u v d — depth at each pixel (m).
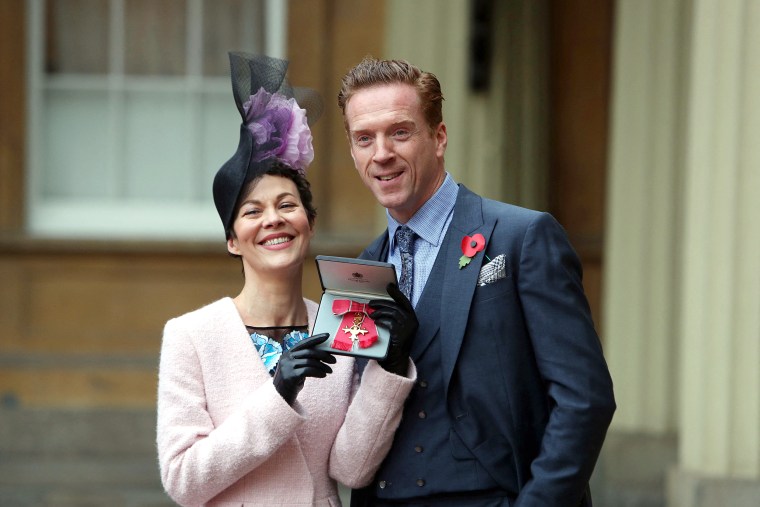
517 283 8.58
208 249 22.45
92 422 22.05
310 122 9.55
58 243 22.34
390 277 8.40
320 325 8.55
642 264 19.53
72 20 23.17
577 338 8.41
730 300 16.16
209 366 8.88
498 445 8.54
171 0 23.23
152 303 22.47
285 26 22.77
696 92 16.44
